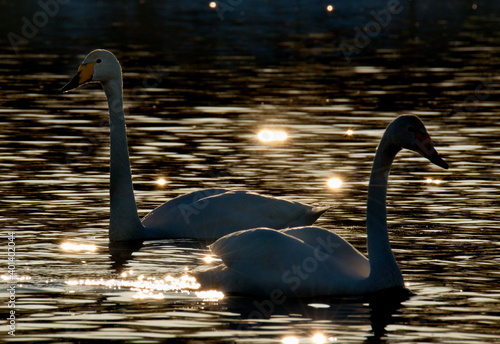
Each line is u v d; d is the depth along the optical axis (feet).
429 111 86.74
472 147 69.97
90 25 167.84
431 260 42.45
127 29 161.99
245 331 33.04
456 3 232.12
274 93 98.02
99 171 61.52
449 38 153.79
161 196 55.42
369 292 37.68
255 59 126.11
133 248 45.47
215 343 31.68
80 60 121.70
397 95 96.63
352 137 74.18
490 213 51.13
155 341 31.86
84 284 38.86
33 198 54.08
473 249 44.19
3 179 58.59
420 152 38.06
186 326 33.53
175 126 78.74
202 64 120.16
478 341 31.96
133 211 47.44
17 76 107.55
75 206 52.54
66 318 34.32
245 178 59.72
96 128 77.05
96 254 43.91
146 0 226.17
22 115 82.58
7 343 31.53
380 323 33.99
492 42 146.92
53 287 38.32
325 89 100.89
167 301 36.73
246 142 71.92
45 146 69.46
